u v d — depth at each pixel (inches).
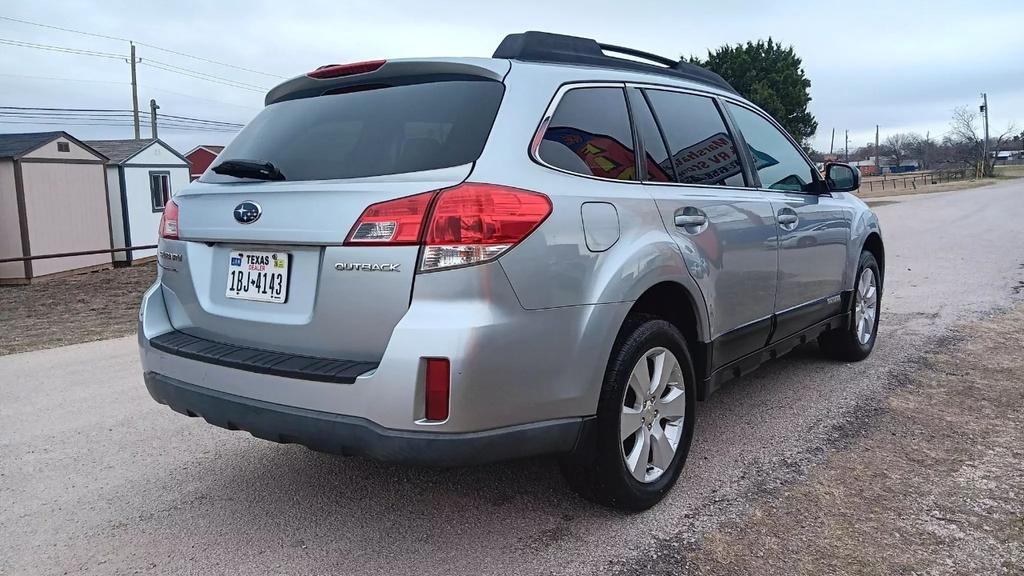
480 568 108.7
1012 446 149.2
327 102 124.0
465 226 96.7
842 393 186.5
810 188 189.0
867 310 218.5
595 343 110.0
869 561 107.4
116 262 789.2
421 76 119.2
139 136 1630.2
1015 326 254.1
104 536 121.3
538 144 110.7
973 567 105.3
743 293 149.0
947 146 3956.7
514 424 102.3
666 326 125.4
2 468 151.0
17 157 653.3
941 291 328.8
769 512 123.3
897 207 1098.7
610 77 131.2
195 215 121.6
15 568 111.7
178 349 118.0
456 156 104.3
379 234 98.9
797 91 1619.1
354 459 151.9
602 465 116.0
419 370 95.3
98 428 175.5
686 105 149.2
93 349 276.7
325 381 100.3
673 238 127.6
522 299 100.6
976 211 922.7
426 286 96.7
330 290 103.2
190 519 126.9
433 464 97.0
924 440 153.6
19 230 662.5
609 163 122.3
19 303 497.4
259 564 111.6
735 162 157.9
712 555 110.0
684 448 132.6
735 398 184.5
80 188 727.7
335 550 115.3
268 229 109.0
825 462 143.6
